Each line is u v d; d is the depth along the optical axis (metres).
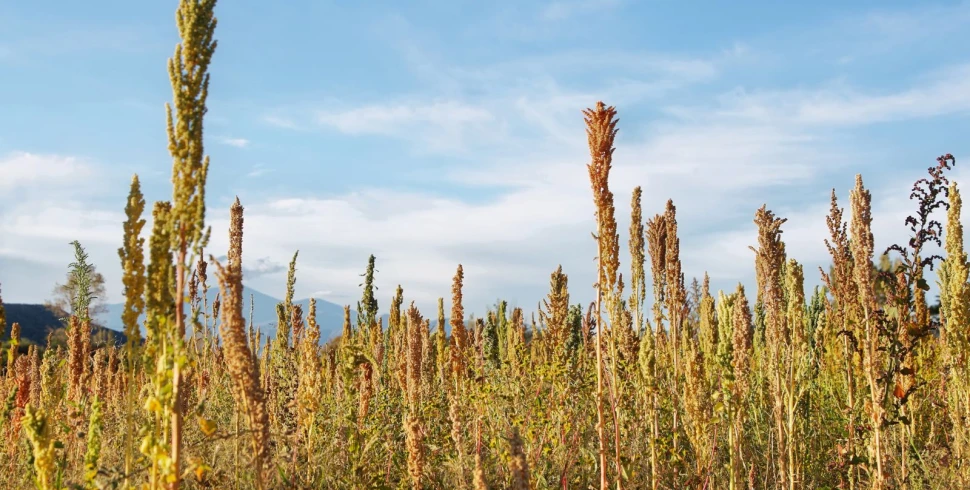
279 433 7.80
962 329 8.32
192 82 4.90
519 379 9.52
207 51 4.97
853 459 7.79
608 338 7.62
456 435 7.77
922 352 10.07
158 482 4.74
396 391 11.48
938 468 8.44
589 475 8.01
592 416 8.77
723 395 8.34
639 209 10.88
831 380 10.85
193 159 4.86
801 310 9.69
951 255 8.69
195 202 4.85
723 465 8.97
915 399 9.30
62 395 8.81
